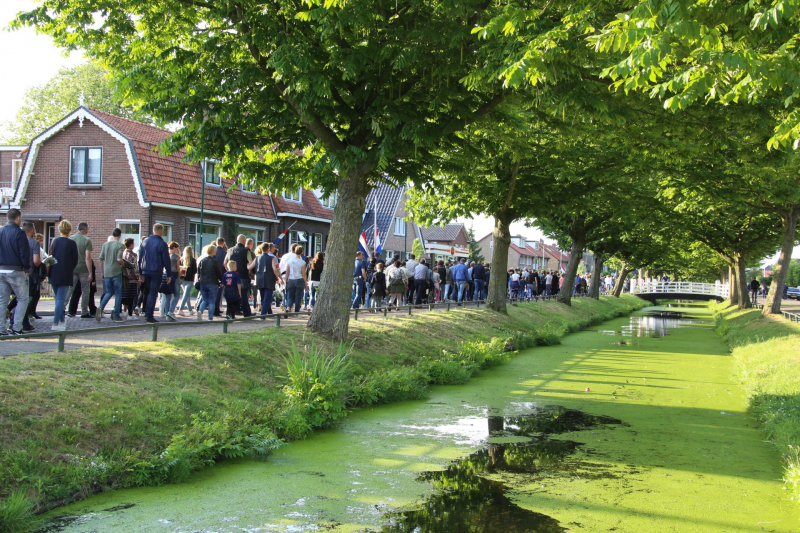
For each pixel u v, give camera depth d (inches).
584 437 327.9
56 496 207.3
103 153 979.9
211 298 503.5
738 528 206.7
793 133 233.8
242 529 195.3
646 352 742.5
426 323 639.1
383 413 374.6
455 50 389.1
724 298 2368.4
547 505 224.5
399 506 219.6
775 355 571.5
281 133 458.3
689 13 217.6
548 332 818.8
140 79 422.0
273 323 506.3
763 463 286.4
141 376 295.4
